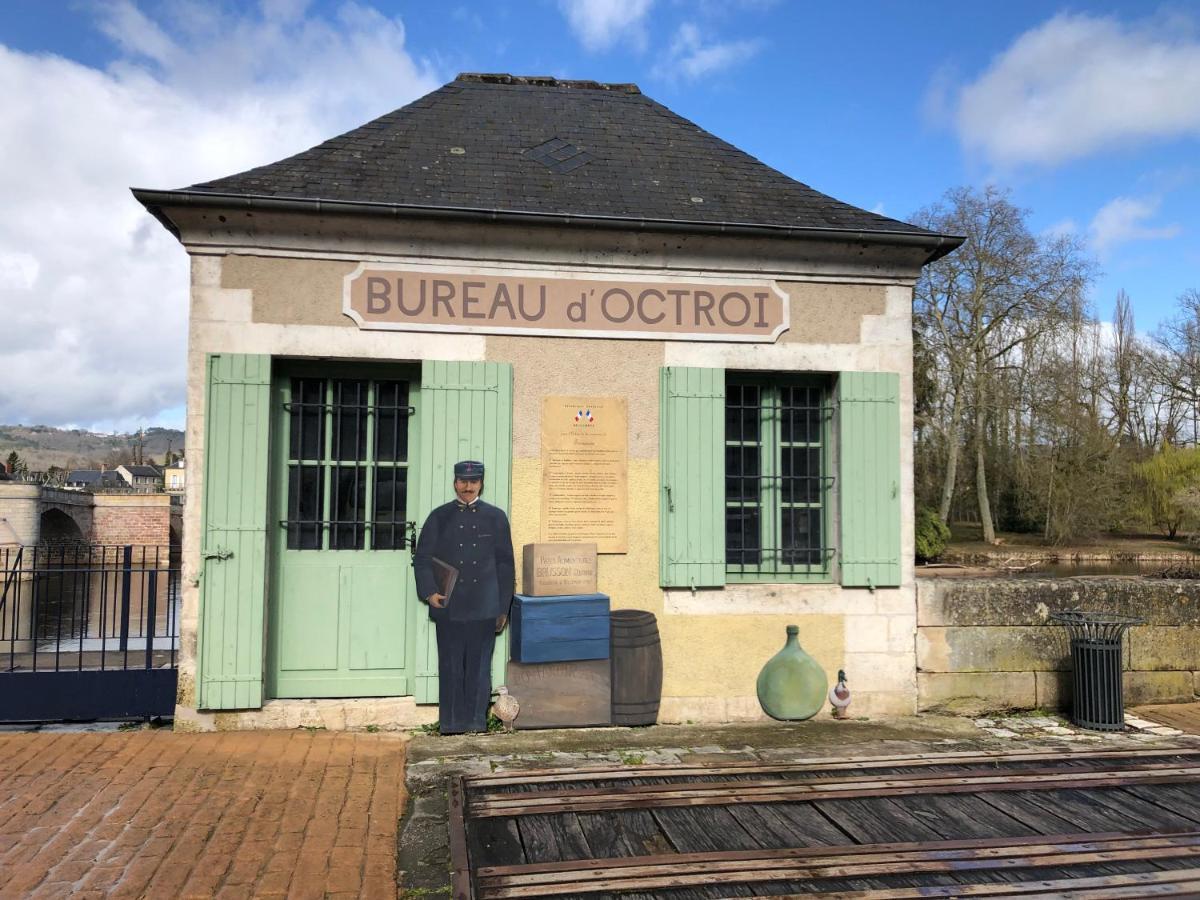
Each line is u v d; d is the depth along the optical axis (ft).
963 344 99.35
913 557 19.85
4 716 17.26
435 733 17.51
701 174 21.42
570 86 24.81
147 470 253.24
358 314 17.89
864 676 19.42
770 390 20.27
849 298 19.88
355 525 18.22
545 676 17.84
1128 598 20.67
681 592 18.90
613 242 18.86
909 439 19.95
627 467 18.93
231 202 16.97
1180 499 101.65
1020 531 110.32
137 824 12.42
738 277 19.45
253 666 17.12
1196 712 19.92
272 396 18.03
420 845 12.01
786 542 20.11
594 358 18.90
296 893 10.49
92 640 25.27
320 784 14.25
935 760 15.83
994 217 97.66
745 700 18.94
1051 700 20.03
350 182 18.56
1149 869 11.34
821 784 14.43
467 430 18.17
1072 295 96.94
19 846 11.62
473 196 18.75
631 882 10.75
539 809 13.17
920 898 10.44
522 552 18.43
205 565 17.10
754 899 10.40
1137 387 120.67
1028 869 11.30
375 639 18.12
